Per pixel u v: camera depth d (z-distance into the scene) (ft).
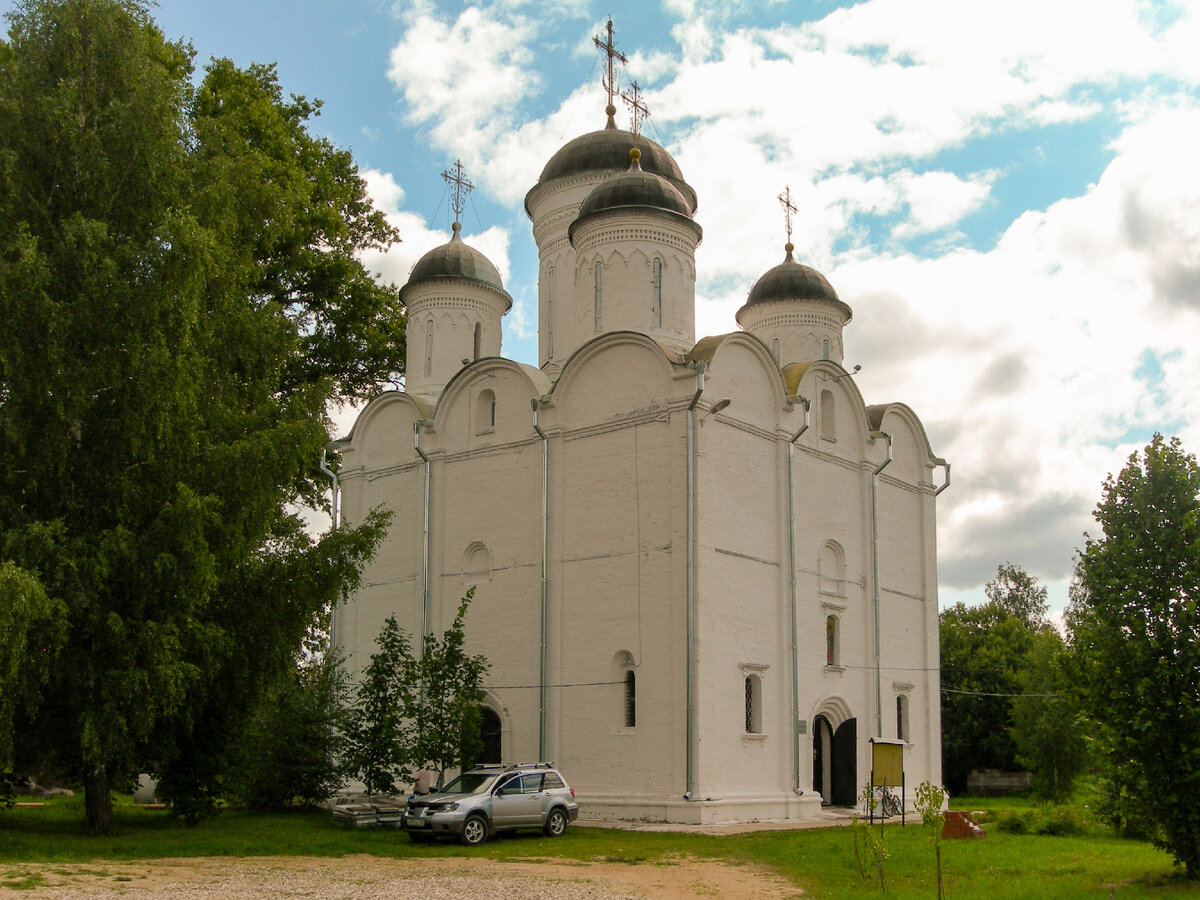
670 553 84.79
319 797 91.15
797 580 93.76
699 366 85.76
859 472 104.88
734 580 86.79
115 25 71.41
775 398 94.89
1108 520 58.75
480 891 47.78
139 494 66.49
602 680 86.94
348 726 85.51
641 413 88.74
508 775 71.26
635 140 119.34
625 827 77.66
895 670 104.63
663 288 99.40
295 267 113.39
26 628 55.57
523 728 91.04
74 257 65.46
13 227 65.31
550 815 71.97
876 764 82.99
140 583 64.03
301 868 55.06
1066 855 63.82
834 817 89.61
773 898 49.14
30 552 60.39
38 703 61.26
